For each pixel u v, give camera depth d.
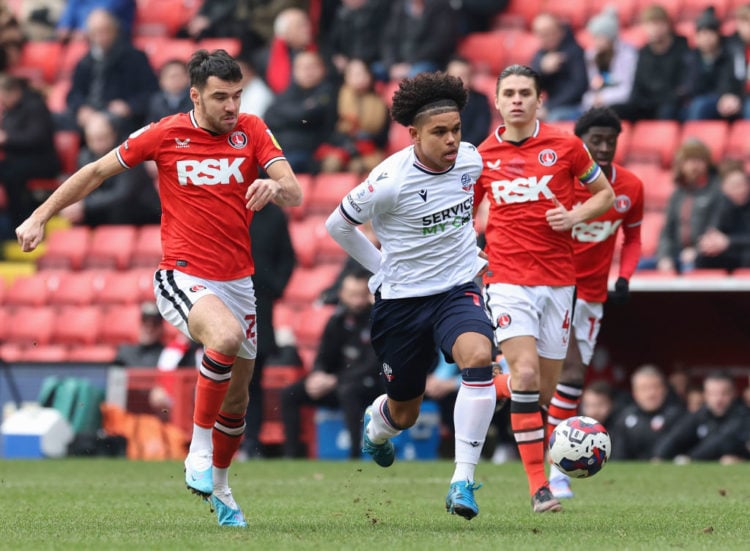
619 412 45.75
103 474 38.69
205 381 21.30
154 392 47.94
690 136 58.78
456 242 23.33
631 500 29.25
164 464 43.22
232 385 22.77
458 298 23.17
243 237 22.81
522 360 26.50
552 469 30.27
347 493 31.45
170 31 76.12
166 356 48.38
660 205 56.88
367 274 46.31
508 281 27.06
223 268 22.56
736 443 44.00
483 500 29.17
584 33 67.88
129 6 74.19
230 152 22.48
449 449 47.19
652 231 54.75
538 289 27.06
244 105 63.62
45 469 40.91
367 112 61.34
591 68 63.28
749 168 57.91
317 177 61.09
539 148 26.98
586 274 30.89
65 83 74.00
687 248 49.69
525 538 20.34
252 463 42.91
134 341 57.84
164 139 22.42
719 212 49.22
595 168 26.86
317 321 54.84
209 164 22.38
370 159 61.12
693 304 47.53
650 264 50.47
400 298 23.39
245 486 33.75
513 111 26.84
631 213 31.14
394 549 18.56
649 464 42.12
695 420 44.44
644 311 48.41
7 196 64.19
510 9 69.88
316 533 21.16
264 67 64.12
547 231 27.06
